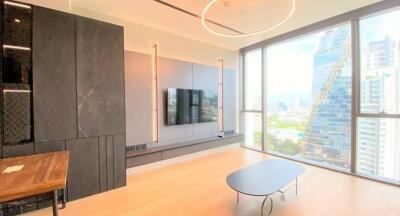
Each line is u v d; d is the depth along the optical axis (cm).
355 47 328
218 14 322
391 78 301
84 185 264
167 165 396
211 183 311
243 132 561
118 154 295
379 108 313
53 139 242
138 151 356
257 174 248
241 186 214
